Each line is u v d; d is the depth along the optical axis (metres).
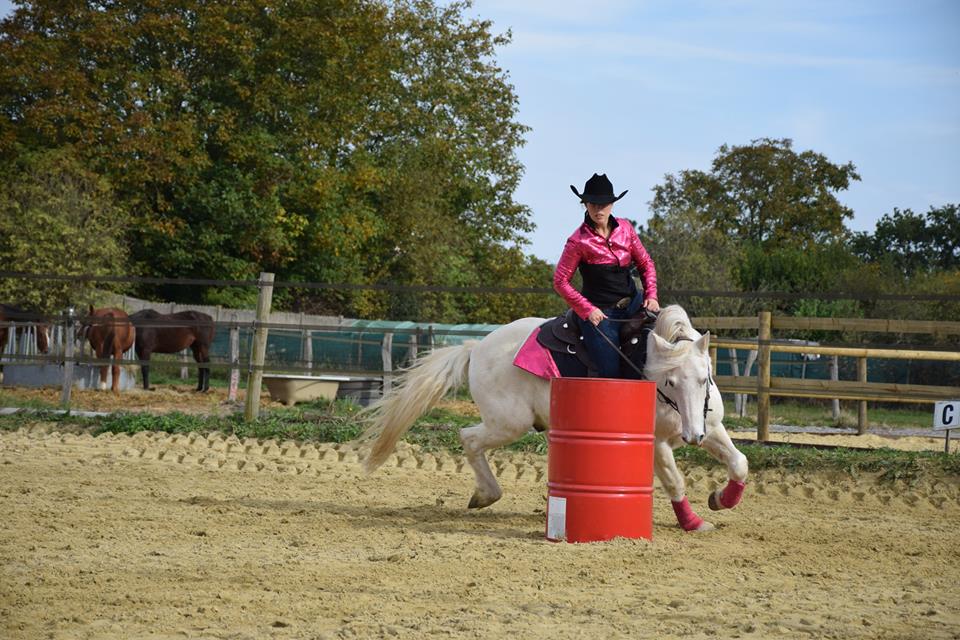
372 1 38.38
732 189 55.44
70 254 27.56
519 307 45.28
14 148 31.64
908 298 12.16
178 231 33.81
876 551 7.00
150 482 9.80
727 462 7.83
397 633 4.62
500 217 48.75
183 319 21.88
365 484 10.27
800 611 5.12
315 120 36.00
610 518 7.07
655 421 7.62
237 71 34.78
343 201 38.12
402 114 44.72
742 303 32.97
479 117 47.66
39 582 5.57
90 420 14.46
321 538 7.13
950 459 11.13
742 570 6.20
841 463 11.20
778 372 25.67
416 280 40.84
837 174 54.66
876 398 12.99
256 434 13.48
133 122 32.00
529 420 8.09
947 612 5.17
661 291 12.91
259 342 14.59
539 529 7.88
